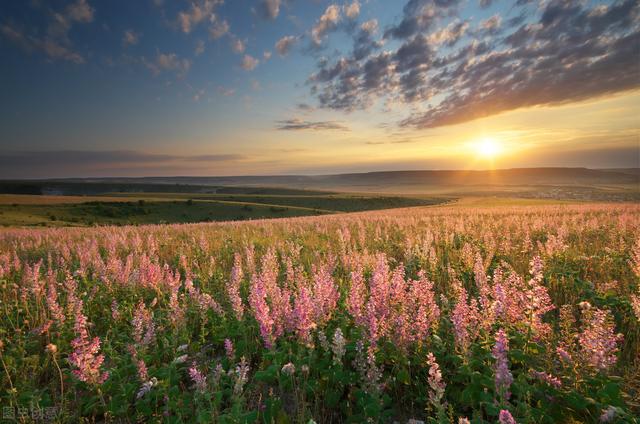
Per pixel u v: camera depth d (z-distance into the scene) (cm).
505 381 327
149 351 519
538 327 427
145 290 761
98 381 397
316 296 524
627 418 318
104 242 1412
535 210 3086
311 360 432
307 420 369
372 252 1123
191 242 1500
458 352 423
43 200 9912
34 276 698
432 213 3434
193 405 395
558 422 341
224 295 720
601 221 1664
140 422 390
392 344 444
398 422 390
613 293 621
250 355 505
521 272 793
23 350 511
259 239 1562
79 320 449
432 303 511
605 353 375
